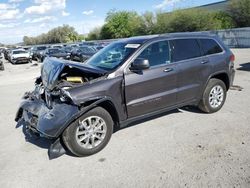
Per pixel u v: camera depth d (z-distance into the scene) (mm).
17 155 4305
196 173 3445
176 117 5500
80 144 4020
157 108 4734
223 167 3535
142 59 4203
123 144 4426
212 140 4352
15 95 9289
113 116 4383
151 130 4926
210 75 5367
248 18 36156
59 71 4199
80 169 3754
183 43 5062
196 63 5113
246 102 6324
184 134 4668
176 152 4039
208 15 39031
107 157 4035
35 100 4730
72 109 3854
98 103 4023
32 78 14023
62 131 3824
